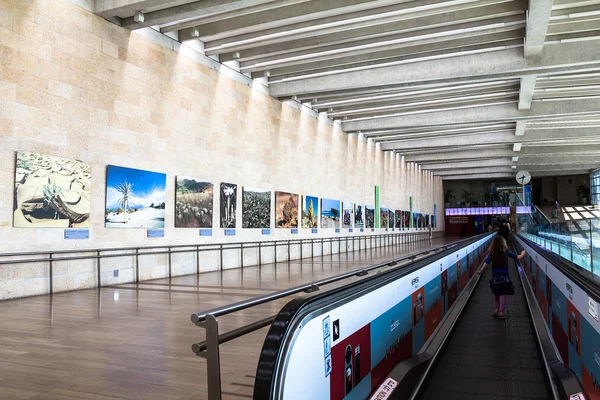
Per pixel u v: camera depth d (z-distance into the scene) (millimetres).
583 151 32062
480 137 28016
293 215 19609
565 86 17969
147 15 11477
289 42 14281
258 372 1937
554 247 13203
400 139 29656
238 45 14016
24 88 9328
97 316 6945
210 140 14672
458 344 6184
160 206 12672
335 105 20844
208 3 10898
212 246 14617
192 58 13977
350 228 25703
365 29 13180
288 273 13359
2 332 5887
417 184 41750
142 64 12203
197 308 7617
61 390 3816
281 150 18844
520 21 12117
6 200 8992
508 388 4438
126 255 11359
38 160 9539
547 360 4820
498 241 7965
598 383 3363
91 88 10773
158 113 12688
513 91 18594
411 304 4570
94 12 10883
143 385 3939
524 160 39062
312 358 2268
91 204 10734
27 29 9422
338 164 24438
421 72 15664
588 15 11547
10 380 4062
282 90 17766
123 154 11570
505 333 6848
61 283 9961
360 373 3002
